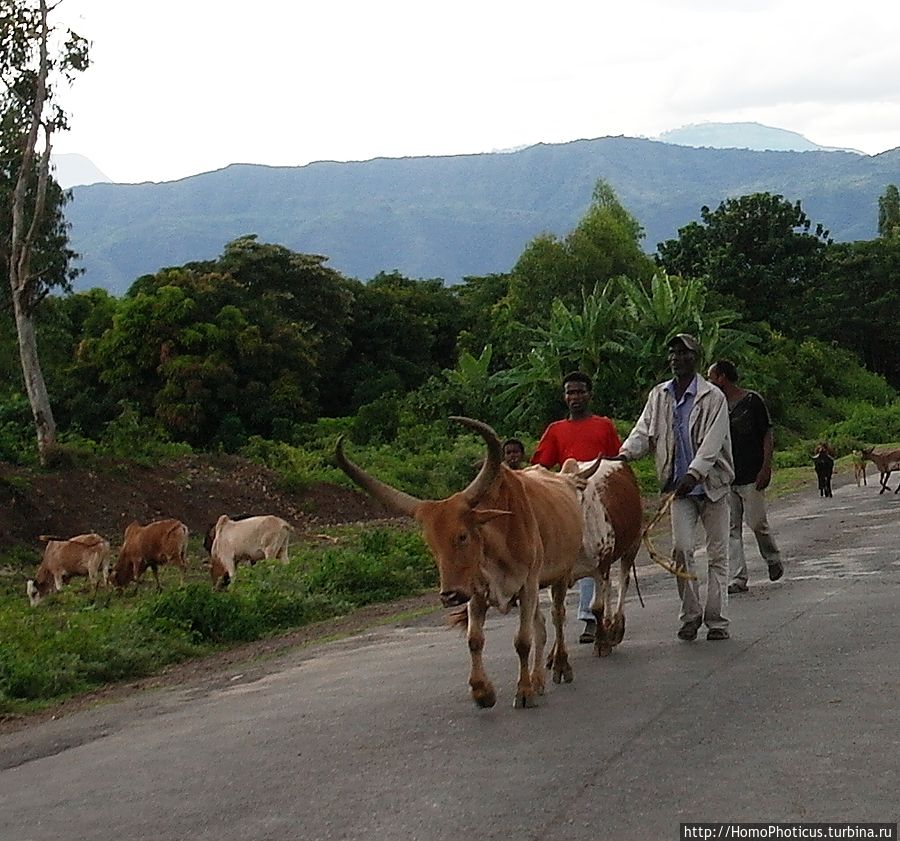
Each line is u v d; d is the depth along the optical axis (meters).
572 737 6.52
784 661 7.91
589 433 9.70
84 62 27.11
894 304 69.44
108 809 6.29
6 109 27.09
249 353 41.50
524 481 7.84
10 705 10.52
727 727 6.42
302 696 8.82
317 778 6.32
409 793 5.83
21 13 26.23
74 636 12.28
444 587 6.98
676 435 8.88
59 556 18.86
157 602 13.69
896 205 102.00
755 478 11.54
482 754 6.37
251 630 13.60
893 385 71.50
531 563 7.39
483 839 5.09
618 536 8.57
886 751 5.79
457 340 57.66
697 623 8.99
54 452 26.70
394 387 52.31
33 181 29.34
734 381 11.68
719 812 5.14
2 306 31.97
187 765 7.03
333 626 13.65
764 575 12.95
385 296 57.38
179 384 40.66
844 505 23.23
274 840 5.41
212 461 30.14
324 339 52.38
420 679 8.76
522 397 39.44
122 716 9.41
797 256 67.06
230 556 17.84
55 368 41.78
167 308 41.34
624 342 38.19
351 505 29.69
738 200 68.06
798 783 5.43
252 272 51.72
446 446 37.16
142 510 26.36
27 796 6.88
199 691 10.17
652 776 5.70
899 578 11.71
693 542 8.87
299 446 38.81
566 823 5.18
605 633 8.67
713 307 60.81
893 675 7.28
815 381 60.62
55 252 30.03
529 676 7.41
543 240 51.56
